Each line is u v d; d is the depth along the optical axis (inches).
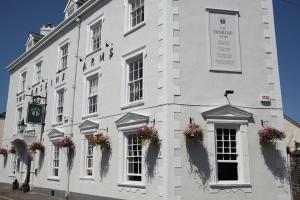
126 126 566.9
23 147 935.7
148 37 554.9
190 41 518.3
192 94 500.1
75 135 715.4
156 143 497.4
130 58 591.2
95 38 722.8
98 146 633.0
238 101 514.9
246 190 486.9
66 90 781.3
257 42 544.4
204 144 487.5
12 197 733.3
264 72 536.4
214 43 526.0
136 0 617.6
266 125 515.5
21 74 1080.2
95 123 647.8
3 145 1117.7
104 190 597.3
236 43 533.3
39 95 911.7
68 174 709.3
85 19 756.6
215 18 535.5
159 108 502.3
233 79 520.1
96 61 689.0
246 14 550.6
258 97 523.8
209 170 481.1
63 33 841.5
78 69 748.0
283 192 501.4
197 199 469.4
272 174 502.0
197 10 532.7
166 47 511.8
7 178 1036.5
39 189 822.5
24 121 986.1
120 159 568.4
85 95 707.4
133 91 583.2
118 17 644.1
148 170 506.0
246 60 532.7
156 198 484.4
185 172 473.1
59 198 707.4
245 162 494.6
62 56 844.6
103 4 697.6
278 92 534.3
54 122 812.0
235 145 505.4
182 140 482.0
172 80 498.6
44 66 919.0
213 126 494.9
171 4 527.8
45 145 832.9
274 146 510.9
